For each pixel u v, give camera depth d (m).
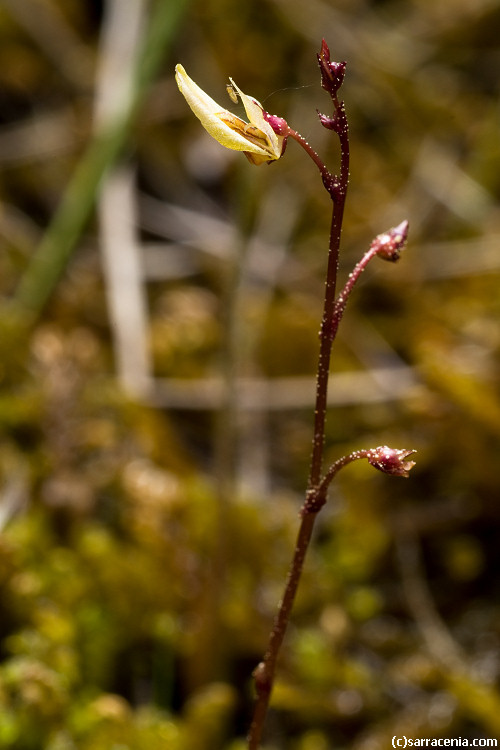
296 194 0.38
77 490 0.26
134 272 0.32
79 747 0.23
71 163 0.37
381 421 0.29
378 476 0.27
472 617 0.26
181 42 0.41
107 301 0.32
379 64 0.42
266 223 0.36
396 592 0.26
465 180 0.38
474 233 0.36
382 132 0.41
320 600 0.26
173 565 0.25
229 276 0.26
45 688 0.23
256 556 0.26
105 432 0.27
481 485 0.27
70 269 0.34
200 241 0.35
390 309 0.34
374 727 0.24
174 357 0.31
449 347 0.30
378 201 0.38
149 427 0.27
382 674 0.25
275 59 0.41
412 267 0.35
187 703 0.24
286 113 0.40
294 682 0.24
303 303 0.34
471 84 0.43
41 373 0.27
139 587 0.25
